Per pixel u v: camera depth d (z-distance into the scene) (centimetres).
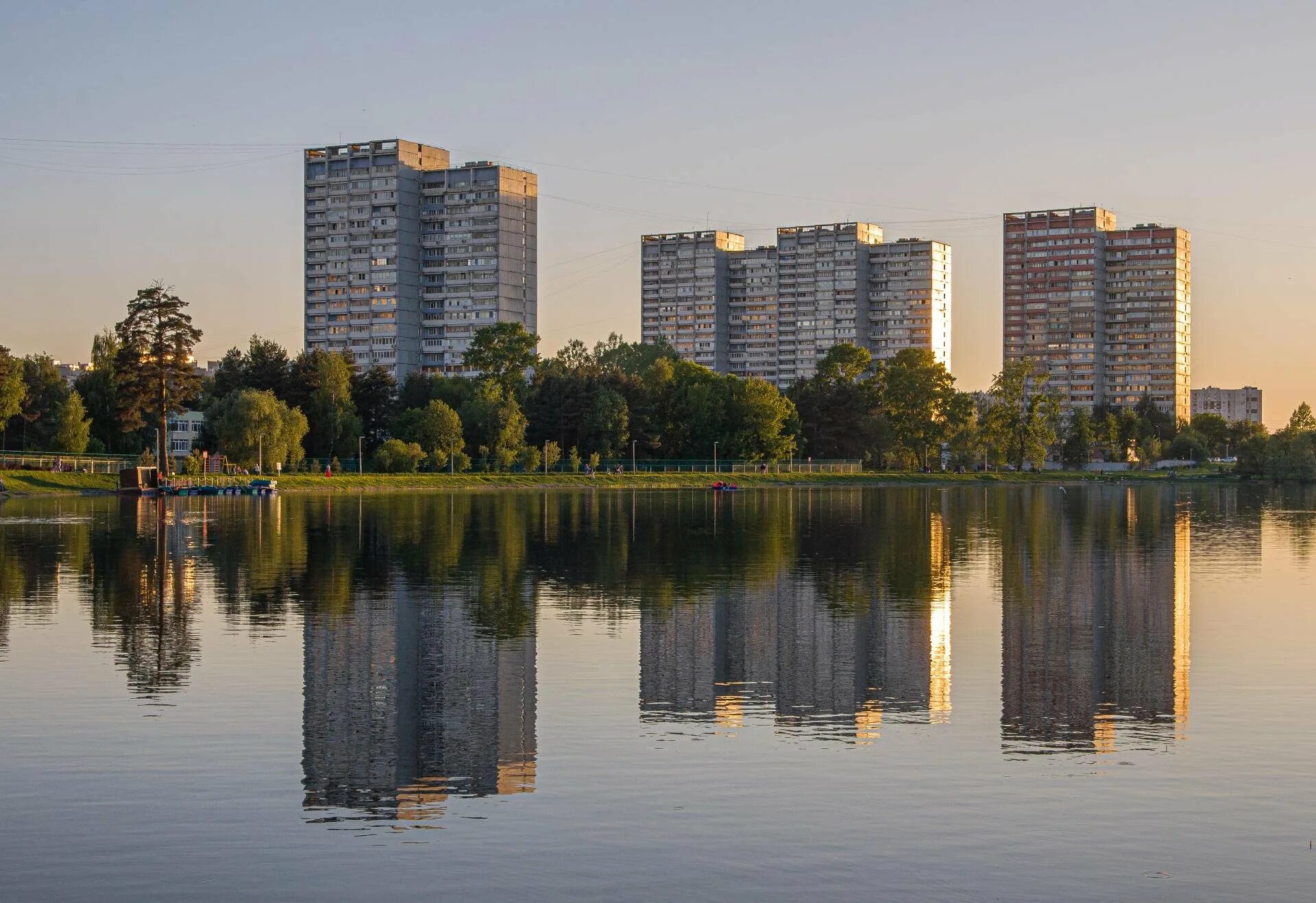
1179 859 1994
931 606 4750
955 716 2930
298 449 17575
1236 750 2627
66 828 2120
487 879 1911
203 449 17850
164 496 13550
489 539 7838
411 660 3559
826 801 2267
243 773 2425
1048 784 2369
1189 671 3481
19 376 17425
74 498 13488
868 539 8219
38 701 3011
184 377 15125
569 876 1920
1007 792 2323
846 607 4719
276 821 2156
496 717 2884
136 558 6456
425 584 5362
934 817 2181
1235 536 8756
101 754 2542
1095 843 2062
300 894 1856
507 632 4075
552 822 2153
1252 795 2305
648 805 2244
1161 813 2209
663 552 7031
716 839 2078
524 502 13350
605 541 7750
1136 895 1858
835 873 1936
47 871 1941
